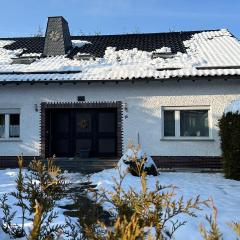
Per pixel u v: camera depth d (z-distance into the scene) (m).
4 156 14.91
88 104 14.59
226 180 10.95
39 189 4.53
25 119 14.92
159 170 13.48
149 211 3.30
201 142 14.06
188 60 15.35
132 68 14.88
